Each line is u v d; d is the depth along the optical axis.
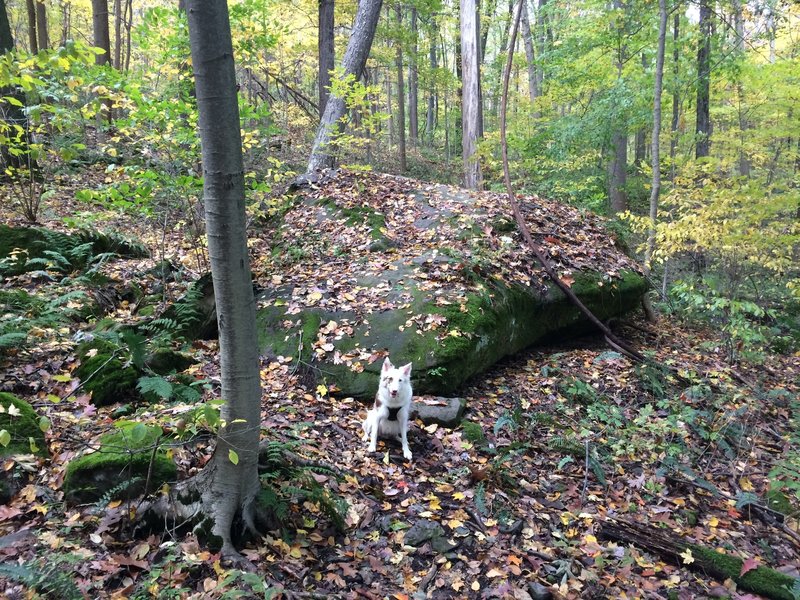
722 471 5.89
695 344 9.68
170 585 3.12
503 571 3.90
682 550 4.37
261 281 8.04
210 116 3.06
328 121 12.59
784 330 11.41
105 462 3.62
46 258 7.23
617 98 14.30
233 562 3.37
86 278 6.86
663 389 7.47
